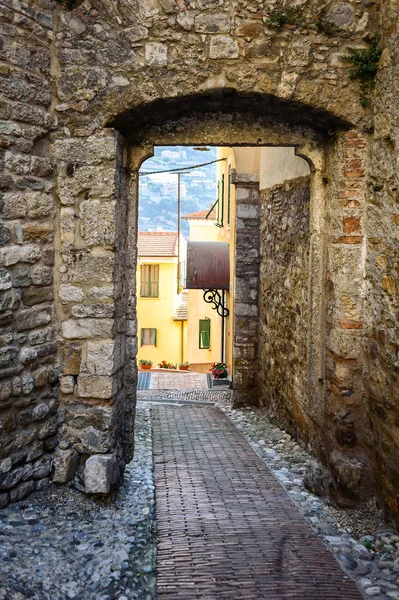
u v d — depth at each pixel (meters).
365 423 4.87
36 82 4.38
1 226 4.11
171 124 5.16
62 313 4.68
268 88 4.65
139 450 6.44
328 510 4.81
